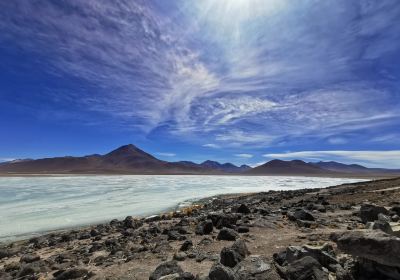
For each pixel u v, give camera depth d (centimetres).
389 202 2081
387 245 570
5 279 991
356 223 1378
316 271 641
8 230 2323
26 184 8456
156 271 785
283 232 1259
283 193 5016
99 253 1222
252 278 673
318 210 1928
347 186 5181
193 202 4262
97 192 5894
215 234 1315
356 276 615
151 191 6412
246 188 8738
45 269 1040
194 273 791
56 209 3444
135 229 1833
